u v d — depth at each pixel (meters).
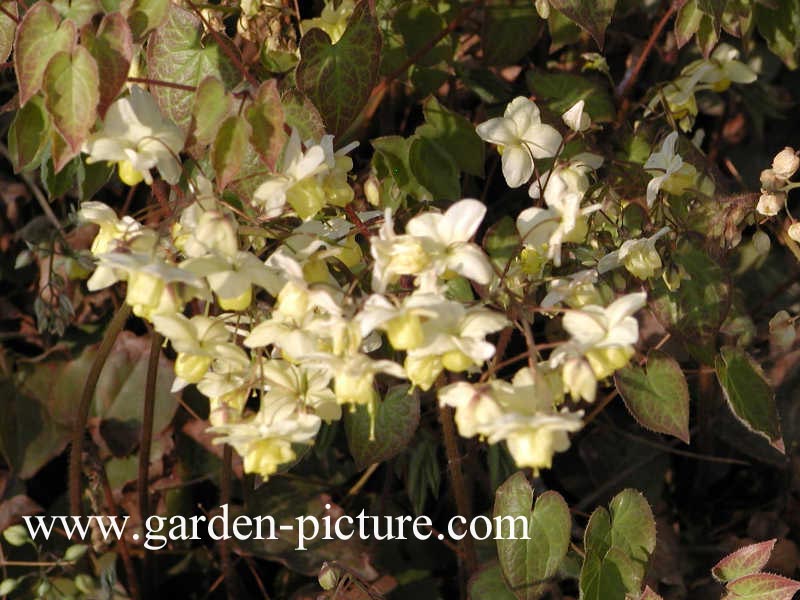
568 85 0.40
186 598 0.43
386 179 0.37
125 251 0.26
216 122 0.27
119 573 0.43
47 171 0.34
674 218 0.35
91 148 0.28
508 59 0.39
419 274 0.26
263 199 0.29
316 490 0.41
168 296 0.26
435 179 0.37
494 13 0.39
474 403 0.25
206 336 0.28
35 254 0.41
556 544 0.32
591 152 0.37
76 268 0.42
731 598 0.33
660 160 0.34
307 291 0.26
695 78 0.39
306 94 0.31
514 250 0.30
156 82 0.29
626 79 0.41
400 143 0.37
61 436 0.43
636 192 0.37
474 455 0.40
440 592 0.41
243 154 0.26
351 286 0.27
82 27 0.26
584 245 0.33
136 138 0.28
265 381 0.29
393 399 0.33
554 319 0.36
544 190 0.32
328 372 0.28
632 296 0.26
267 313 0.31
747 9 0.37
